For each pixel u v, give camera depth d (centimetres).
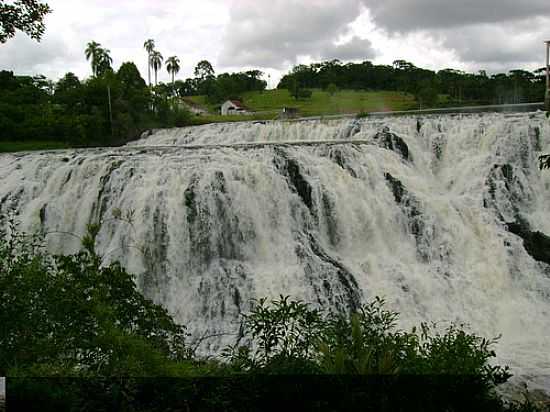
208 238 2477
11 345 923
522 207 2970
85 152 3325
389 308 2269
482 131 3269
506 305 2369
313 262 2391
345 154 2969
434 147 3331
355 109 8269
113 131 5466
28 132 5428
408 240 2681
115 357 909
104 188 2645
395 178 2884
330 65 11288
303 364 881
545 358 1961
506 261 2523
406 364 904
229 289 2273
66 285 1005
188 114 6625
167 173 2598
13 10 1600
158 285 2389
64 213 2675
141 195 2517
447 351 968
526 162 3148
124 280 1107
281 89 12444
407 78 9600
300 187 2692
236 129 4394
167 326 1159
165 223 2445
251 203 2583
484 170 3053
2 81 7019
